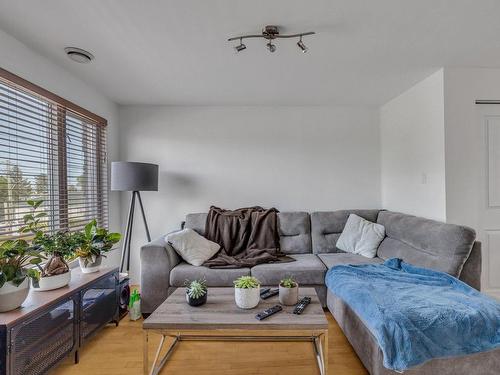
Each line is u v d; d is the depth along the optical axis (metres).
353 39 1.83
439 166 2.33
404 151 2.82
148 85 2.61
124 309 2.33
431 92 2.41
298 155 3.24
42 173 2.06
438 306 1.42
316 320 1.37
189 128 3.21
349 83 2.58
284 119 3.23
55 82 2.15
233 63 2.16
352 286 1.75
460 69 2.28
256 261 2.44
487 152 2.38
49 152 2.13
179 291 1.81
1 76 1.67
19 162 1.85
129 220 2.79
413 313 1.35
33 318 1.39
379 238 2.63
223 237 2.77
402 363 1.22
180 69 2.27
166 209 3.20
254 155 3.22
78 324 1.70
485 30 1.74
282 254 2.74
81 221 2.49
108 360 1.71
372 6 1.50
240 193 3.22
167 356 1.70
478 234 2.36
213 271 2.29
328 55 2.04
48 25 1.65
